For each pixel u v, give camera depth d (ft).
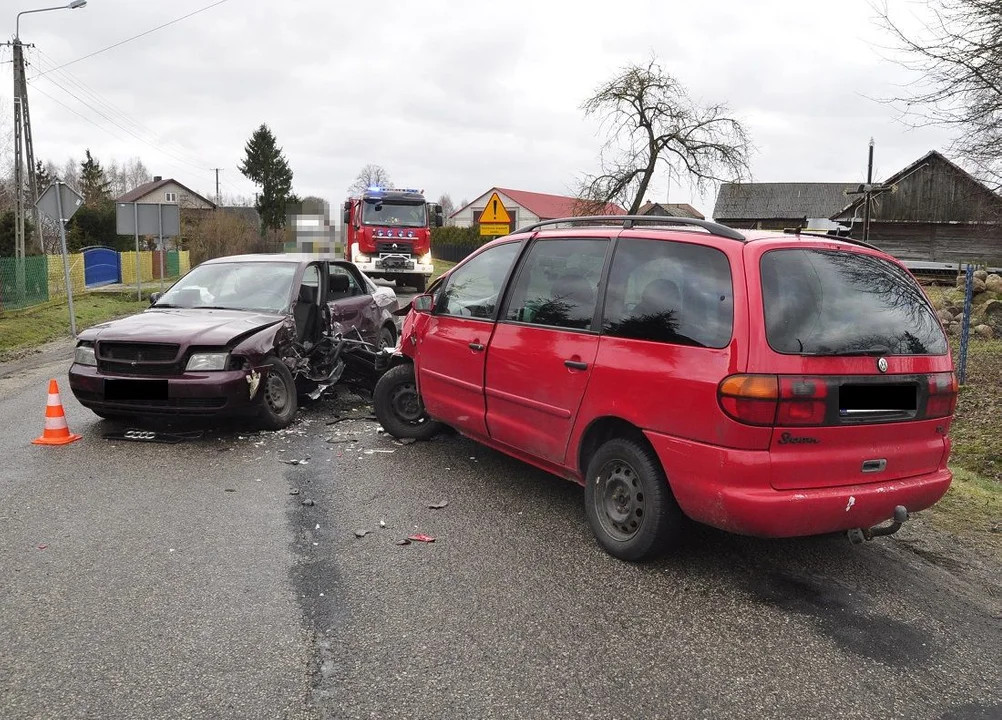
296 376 24.43
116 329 21.43
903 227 114.62
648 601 12.19
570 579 12.92
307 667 10.03
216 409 20.52
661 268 13.43
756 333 11.64
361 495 16.93
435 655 10.42
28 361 38.70
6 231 80.02
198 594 12.00
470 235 180.14
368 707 9.22
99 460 19.22
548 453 15.30
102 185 256.93
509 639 10.91
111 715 8.93
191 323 21.89
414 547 14.12
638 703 9.48
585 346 14.28
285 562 13.29
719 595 12.48
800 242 12.75
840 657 10.69
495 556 13.78
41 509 15.64
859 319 12.49
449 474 18.58
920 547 14.85
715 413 11.74
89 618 11.18
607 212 110.52
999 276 49.70
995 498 18.17
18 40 76.69
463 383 17.76
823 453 11.86
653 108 103.50
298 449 20.56
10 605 11.53
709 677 10.11
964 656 10.81
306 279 26.45
